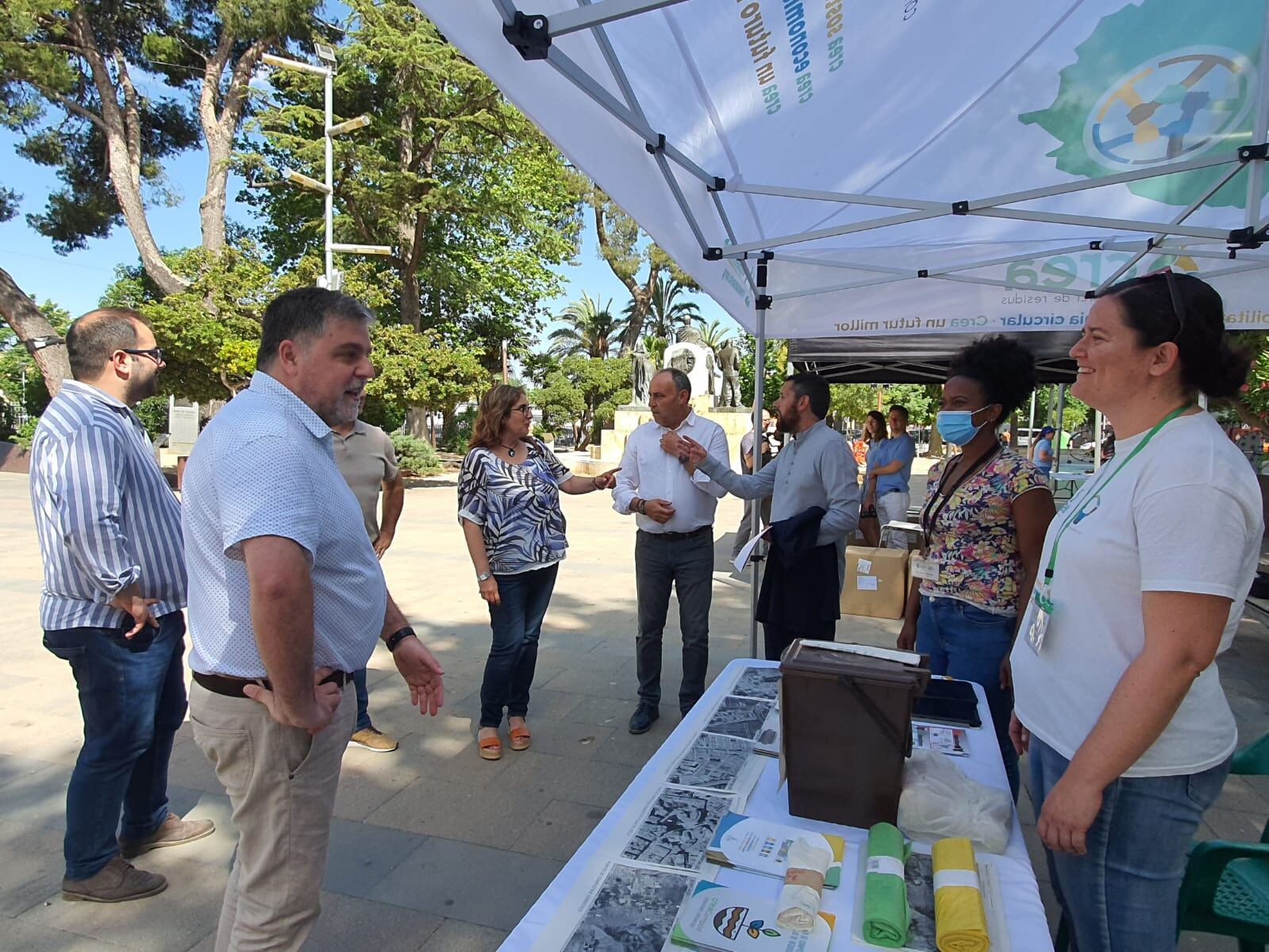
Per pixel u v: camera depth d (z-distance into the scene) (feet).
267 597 4.87
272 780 5.53
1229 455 4.32
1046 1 6.69
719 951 3.58
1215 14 7.04
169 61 60.95
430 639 17.58
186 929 7.82
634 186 6.81
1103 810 4.72
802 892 3.87
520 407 11.59
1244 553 4.26
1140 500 4.46
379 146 66.18
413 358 53.21
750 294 13.10
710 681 14.80
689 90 6.70
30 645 16.67
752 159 8.36
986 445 8.12
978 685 7.09
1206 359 4.58
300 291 5.71
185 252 52.95
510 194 69.31
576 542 31.40
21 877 8.61
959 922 3.62
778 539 10.52
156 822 9.13
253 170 67.92
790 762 4.75
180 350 48.93
